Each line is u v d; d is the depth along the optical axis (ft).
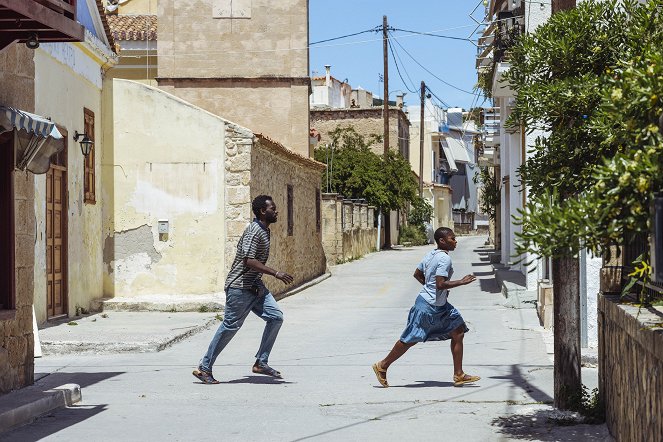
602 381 26.45
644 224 16.84
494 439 24.75
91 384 35.27
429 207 224.12
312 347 46.37
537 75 25.40
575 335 27.89
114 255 67.31
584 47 24.47
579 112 23.97
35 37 29.45
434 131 268.00
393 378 35.96
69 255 58.54
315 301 74.90
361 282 95.61
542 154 25.03
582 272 40.37
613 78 21.24
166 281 67.00
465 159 302.25
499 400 30.58
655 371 17.75
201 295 66.69
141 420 28.17
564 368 27.96
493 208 150.20
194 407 30.30
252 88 101.86
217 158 66.95
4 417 26.43
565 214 17.57
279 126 101.86
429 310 33.19
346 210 135.74
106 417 28.68
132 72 106.01
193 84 102.01
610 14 24.45
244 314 35.27
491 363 39.52
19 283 31.12
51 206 55.11
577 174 24.41
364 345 46.85
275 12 101.76
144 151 67.31
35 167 31.96
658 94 16.47
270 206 35.76
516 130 28.55
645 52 18.34
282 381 35.68
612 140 19.61
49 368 39.78
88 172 63.57
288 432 26.17
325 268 108.37
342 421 27.68
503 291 74.90
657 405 17.51
